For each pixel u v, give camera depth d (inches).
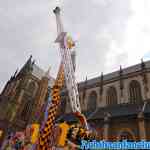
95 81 2596.0
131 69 2282.2
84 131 708.7
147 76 1937.7
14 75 3117.6
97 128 1736.0
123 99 1985.7
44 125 523.2
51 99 562.9
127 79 2111.2
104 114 1847.9
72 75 707.4
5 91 2874.0
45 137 498.3
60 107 2568.9
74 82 718.5
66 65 684.1
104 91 2269.9
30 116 2564.0
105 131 1632.6
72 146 665.6
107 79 2327.8
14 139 1199.6
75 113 732.0
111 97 2144.4
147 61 2231.8
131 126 1534.2
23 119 2559.1
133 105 1833.2
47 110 555.5
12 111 2485.2
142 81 1935.3
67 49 687.1
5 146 1565.0
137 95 1913.1
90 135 727.1
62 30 707.4
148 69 1964.8
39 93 2790.4
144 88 1871.3
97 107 2182.6
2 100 2699.3
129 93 1995.6
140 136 1387.8
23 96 2682.1
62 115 2384.4
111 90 2197.3
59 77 607.5
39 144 494.9
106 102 2158.0
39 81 3038.9
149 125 1444.4
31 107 2711.6
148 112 1499.8
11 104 2559.1
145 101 1782.7
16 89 2743.6
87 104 2369.6
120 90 2071.9
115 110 1894.7
